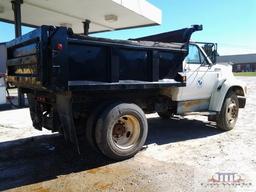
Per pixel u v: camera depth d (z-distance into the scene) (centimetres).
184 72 675
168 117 910
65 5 1441
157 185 436
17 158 566
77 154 586
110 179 462
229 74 789
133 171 494
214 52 759
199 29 670
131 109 542
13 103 1312
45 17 1708
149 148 621
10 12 1568
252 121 914
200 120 927
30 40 511
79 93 527
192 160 543
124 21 1802
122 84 543
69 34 471
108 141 517
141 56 576
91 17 1697
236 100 787
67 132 521
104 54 523
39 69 475
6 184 449
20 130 791
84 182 454
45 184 448
